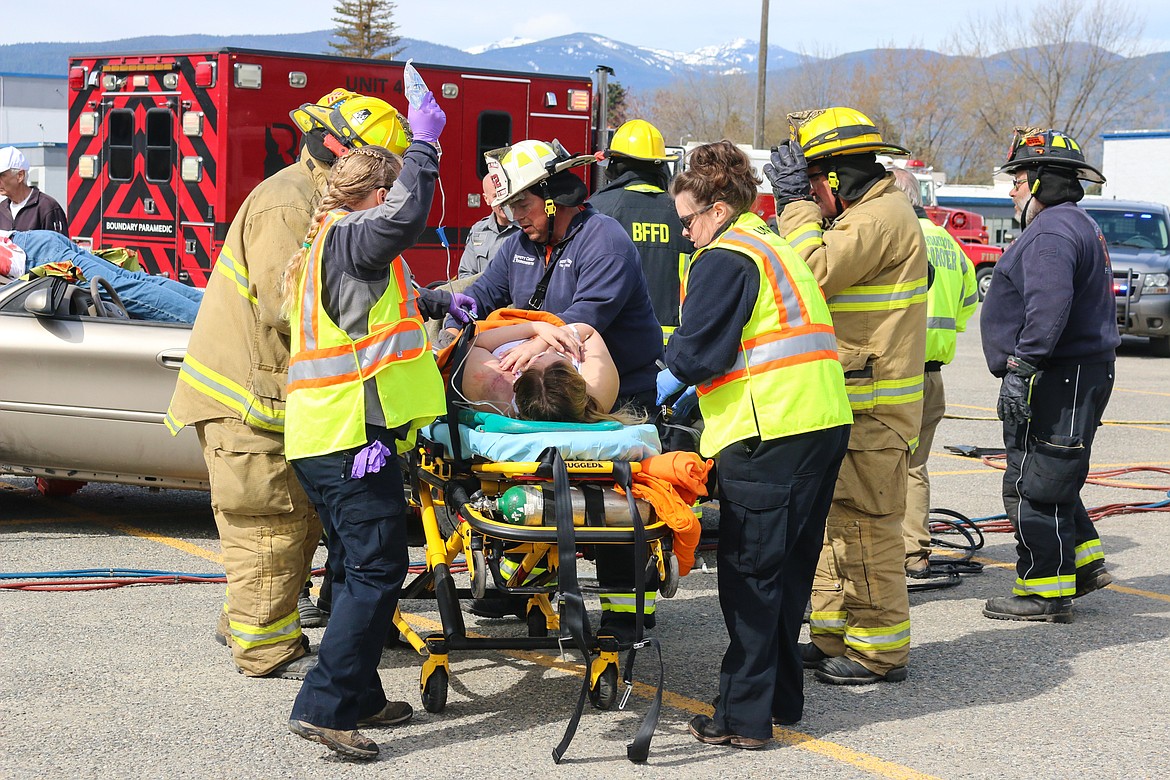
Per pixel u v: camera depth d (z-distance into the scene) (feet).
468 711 15.87
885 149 16.76
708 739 14.92
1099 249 20.48
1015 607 20.70
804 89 258.78
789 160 16.76
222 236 35.37
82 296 24.03
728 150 14.71
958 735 15.44
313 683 14.21
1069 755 14.84
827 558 17.76
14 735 14.58
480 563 14.53
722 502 14.76
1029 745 15.15
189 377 16.39
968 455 36.04
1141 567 24.25
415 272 39.27
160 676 16.69
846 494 16.92
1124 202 65.72
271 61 35.29
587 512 14.19
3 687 16.08
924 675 17.80
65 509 26.37
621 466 14.23
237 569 16.56
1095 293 20.36
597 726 15.46
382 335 13.92
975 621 20.65
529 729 15.29
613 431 14.66
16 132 149.79
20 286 24.08
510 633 19.26
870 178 16.79
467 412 15.17
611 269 17.51
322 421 13.89
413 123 13.62
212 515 26.18
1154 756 14.84
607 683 15.78
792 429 14.28
